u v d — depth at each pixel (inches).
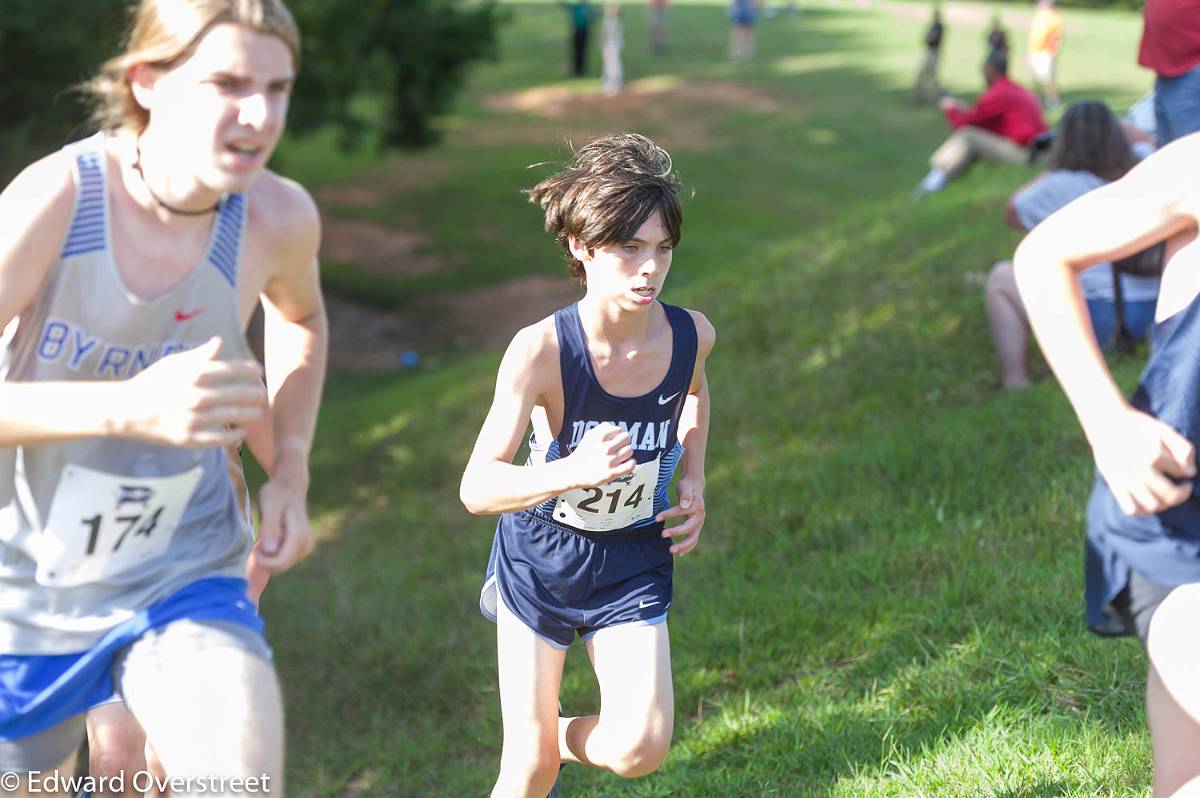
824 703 162.9
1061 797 124.7
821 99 1159.6
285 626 259.6
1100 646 151.0
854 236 386.6
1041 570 177.0
